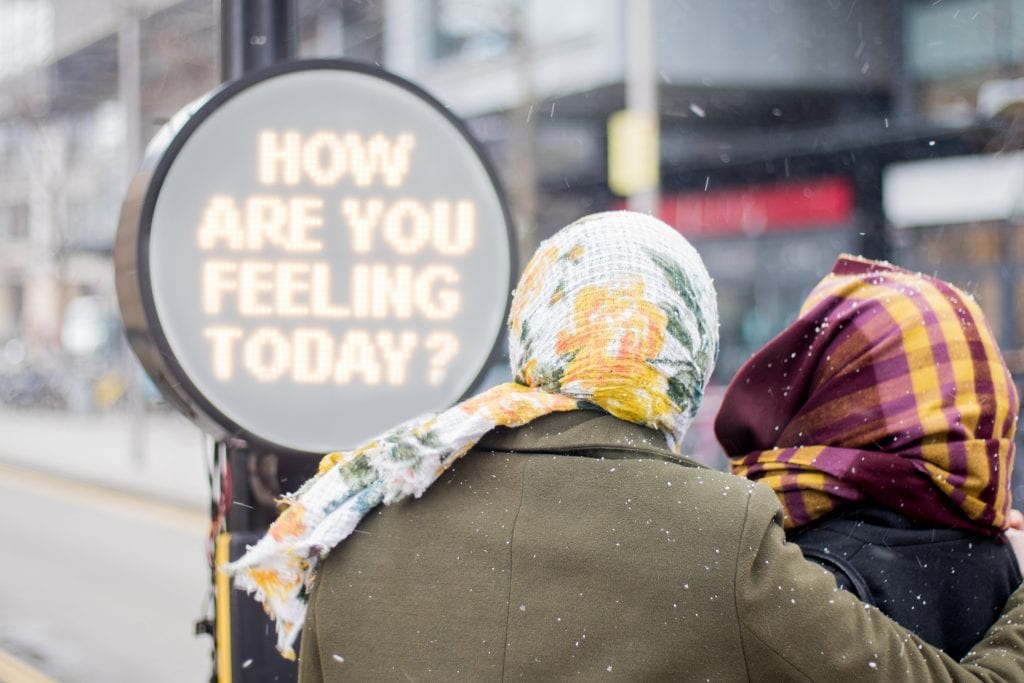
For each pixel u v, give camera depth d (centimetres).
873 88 2408
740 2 2378
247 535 300
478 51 2556
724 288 2345
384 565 183
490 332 306
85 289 4697
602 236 186
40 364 4378
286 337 293
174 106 3186
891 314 226
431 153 304
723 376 2273
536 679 168
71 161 4003
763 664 161
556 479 177
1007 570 225
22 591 1100
